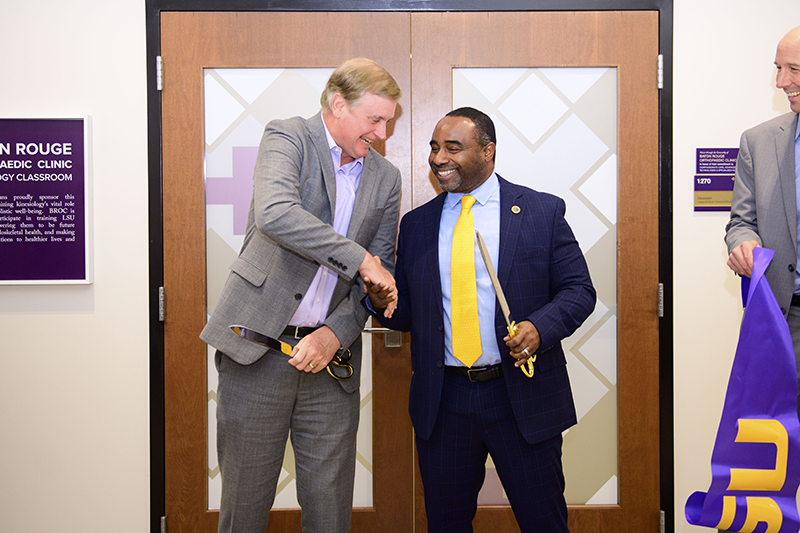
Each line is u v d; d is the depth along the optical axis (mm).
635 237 1927
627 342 1934
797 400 1313
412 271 1436
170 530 1914
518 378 1320
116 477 1909
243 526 1351
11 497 1896
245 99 1924
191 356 1910
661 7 1918
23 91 1885
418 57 1921
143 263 1907
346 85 1269
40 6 1883
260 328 1292
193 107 1900
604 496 1965
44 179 1878
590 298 1355
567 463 1967
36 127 1877
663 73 1925
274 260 1308
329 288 1385
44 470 1901
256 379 1314
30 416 1896
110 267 1900
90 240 1889
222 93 1921
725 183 1923
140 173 1903
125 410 1909
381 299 1306
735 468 1238
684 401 1938
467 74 1935
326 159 1325
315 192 1312
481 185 1425
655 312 1933
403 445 1948
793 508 1229
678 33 1926
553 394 1358
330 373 1357
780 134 1371
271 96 1923
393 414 1945
